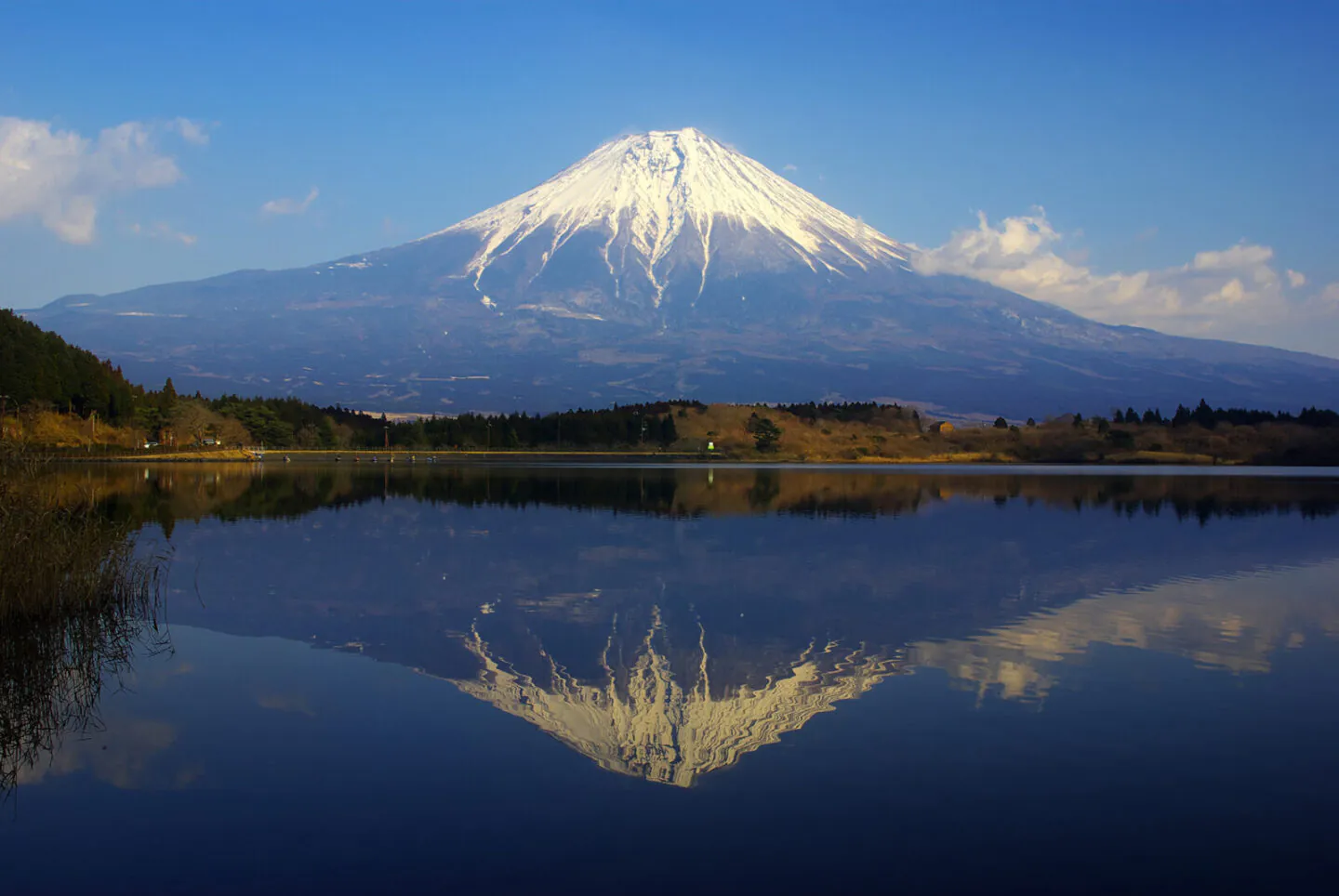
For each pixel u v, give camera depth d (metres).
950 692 18.52
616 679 19.42
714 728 16.44
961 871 11.50
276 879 11.33
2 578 22.19
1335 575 32.28
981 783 13.98
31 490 23.94
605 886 11.16
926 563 34.91
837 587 29.92
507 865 11.65
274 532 42.88
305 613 25.36
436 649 21.67
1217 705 17.56
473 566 33.41
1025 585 30.44
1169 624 24.67
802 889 11.12
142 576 25.58
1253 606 27.00
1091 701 17.86
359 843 12.16
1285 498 70.44
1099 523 50.09
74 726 16.33
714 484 85.12
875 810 13.10
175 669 19.78
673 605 26.94
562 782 14.11
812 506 60.72
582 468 127.50
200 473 96.69
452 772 14.43
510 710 17.41
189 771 14.41
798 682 19.25
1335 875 11.41
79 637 22.44
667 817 12.91
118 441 147.12
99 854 11.91
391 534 42.66
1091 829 12.56
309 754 15.12
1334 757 14.91
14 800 13.37
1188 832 12.45
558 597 28.00
